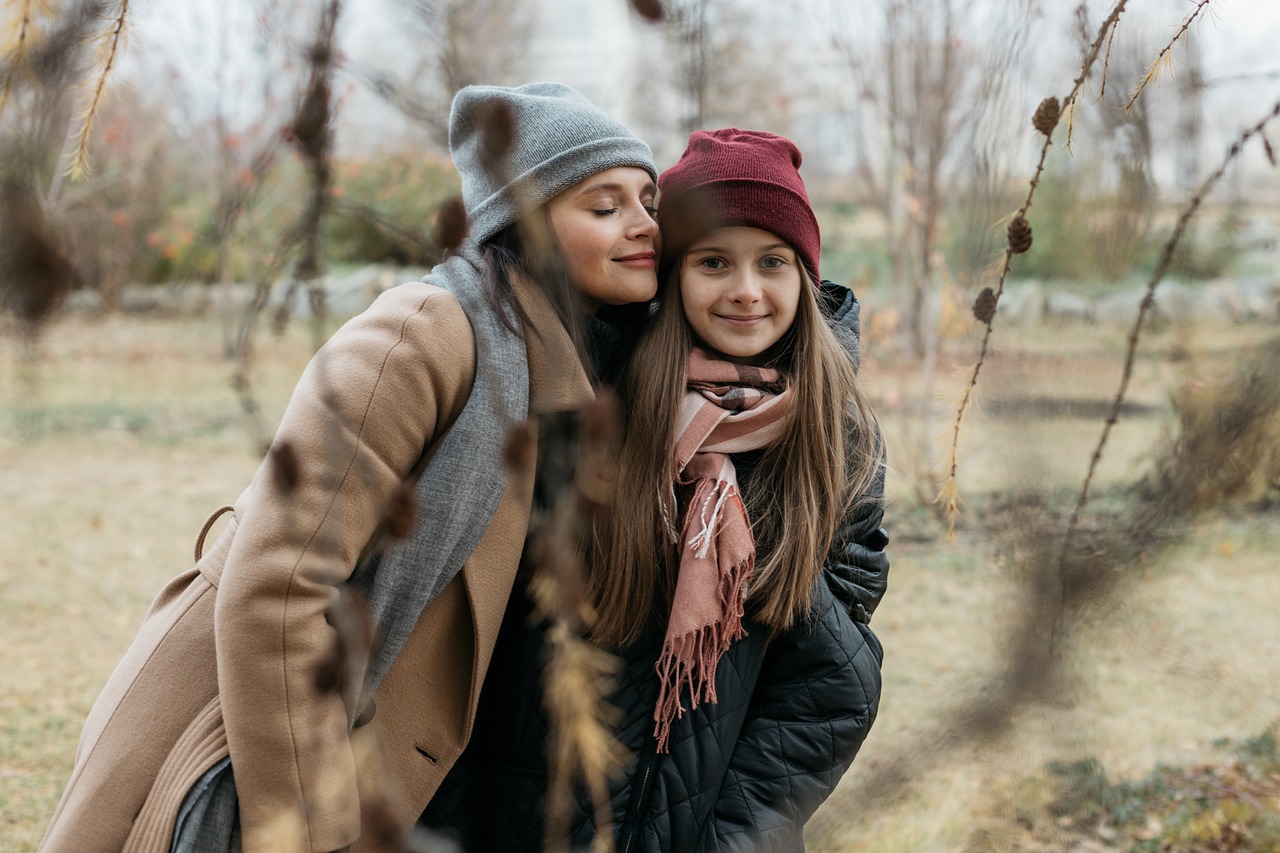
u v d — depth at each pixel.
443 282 1.60
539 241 1.45
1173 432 1.95
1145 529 1.61
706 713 1.66
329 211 1.00
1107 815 2.91
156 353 13.02
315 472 1.42
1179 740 3.49
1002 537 1.78
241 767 1.41
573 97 1.66
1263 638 4.36
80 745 1.59
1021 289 4.45
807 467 1.74
